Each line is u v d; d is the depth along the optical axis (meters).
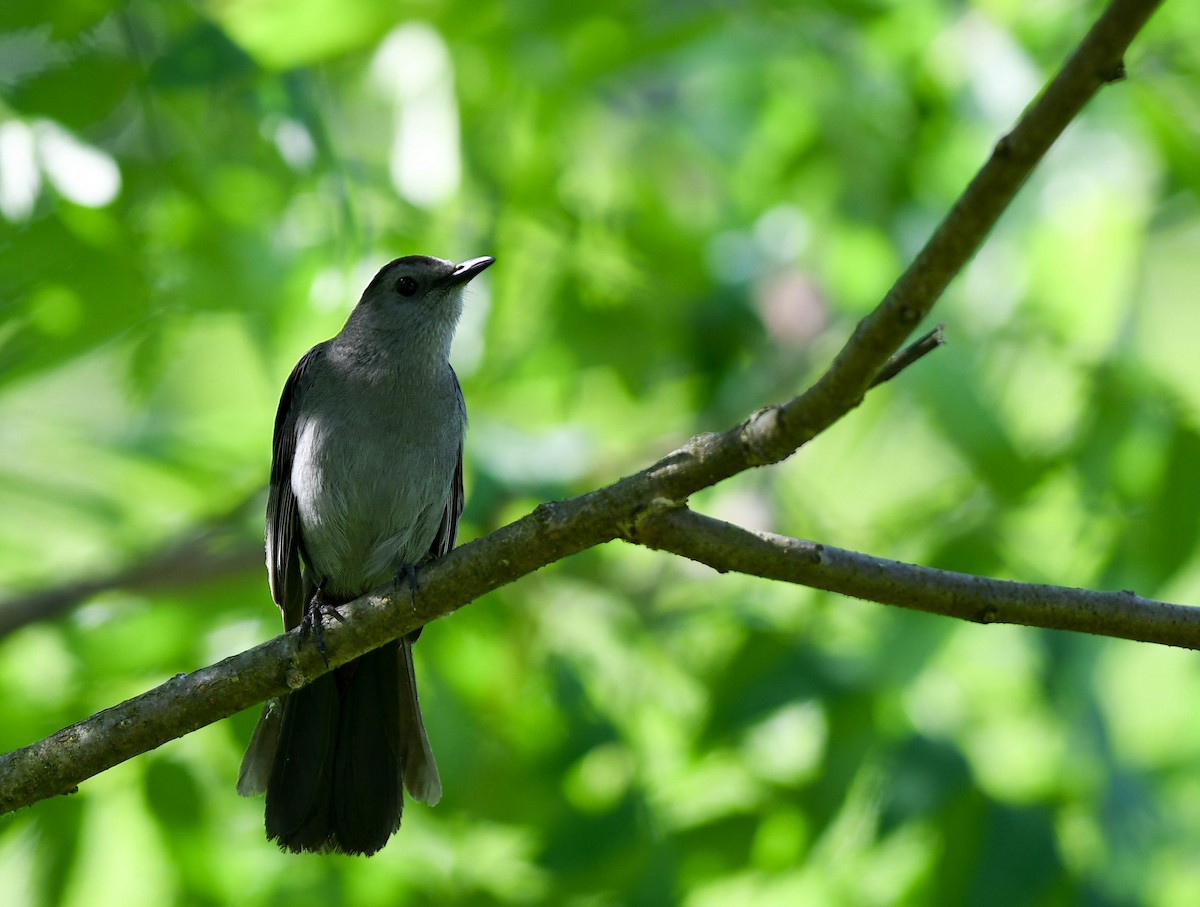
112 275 9.97
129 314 10.20
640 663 11.56
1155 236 12.59
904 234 12.48
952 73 12.21
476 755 10.84
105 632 10.84
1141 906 9.22
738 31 13.09
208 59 9.27
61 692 10.59
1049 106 4.78
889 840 9.38
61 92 9.40
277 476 10.01
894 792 9.30
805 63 13.28
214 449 11.95
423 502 9.81
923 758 9.38
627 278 12.72
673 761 10.78
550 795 10.49
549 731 10.98
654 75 13.94
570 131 12.97
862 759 9.53
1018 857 9.10
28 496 11.92
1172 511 10.02
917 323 5.35
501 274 12.15
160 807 9.69
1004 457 10.62
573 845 10.05
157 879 10.05
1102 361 10.94
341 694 8.78
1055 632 9.96
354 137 12.45
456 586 6.98
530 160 12.66
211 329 13.55
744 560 6.53
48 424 12.05
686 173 15.03
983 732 10.19
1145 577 10.03
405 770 8.68
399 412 9.73
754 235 13.75
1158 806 10.16
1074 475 10.63
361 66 11.96
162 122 10.11
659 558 12.52
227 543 11.66
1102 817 9.49
